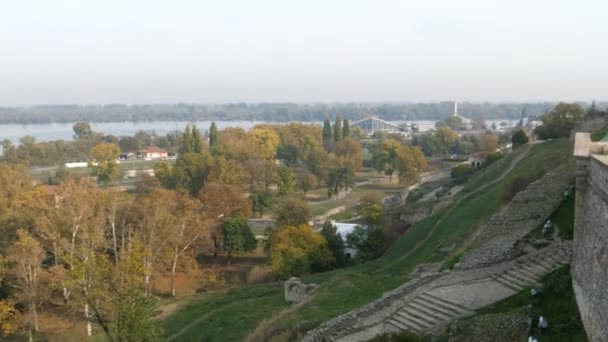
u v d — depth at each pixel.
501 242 32.91
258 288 51.53
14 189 74.31
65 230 54.22
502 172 69.00
